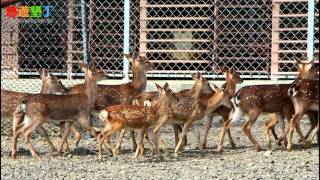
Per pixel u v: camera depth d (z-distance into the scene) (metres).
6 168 18.52
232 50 27.91
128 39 26.44
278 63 27.41
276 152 20.78
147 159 19.91
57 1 28.27
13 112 19.89
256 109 20.89
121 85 22.31
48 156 20.34
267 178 17.12
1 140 22.92
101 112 19.84
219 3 27.67
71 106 20.16
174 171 18.06
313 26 25.52
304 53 27.66
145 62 22.48
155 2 28.20
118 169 18.38
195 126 20.83
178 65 28.34
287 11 27.50
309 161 19.30
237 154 20.56
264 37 27.80
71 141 23.00
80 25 28.27
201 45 28.30
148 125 19.88
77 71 28.38
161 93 20.02
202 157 20.17
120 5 28.39
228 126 20.86
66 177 17.38
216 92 20.86
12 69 28.00
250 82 26.92
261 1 27.66
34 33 28.41
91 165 18.97
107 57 28.34
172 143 22.52
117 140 22.95
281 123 21.42
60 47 28.30
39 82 27.55
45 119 19.97
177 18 27.55
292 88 20.88
